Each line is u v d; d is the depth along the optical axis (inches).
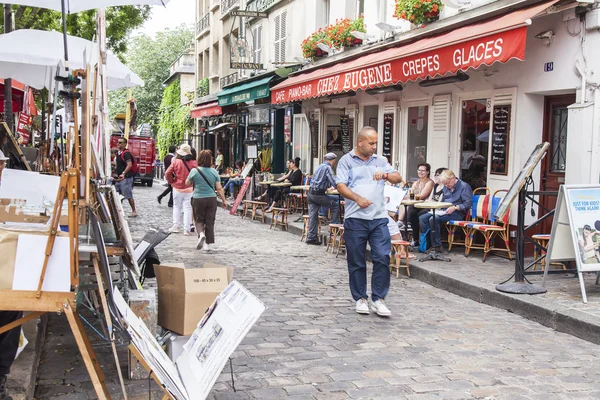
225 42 1259.8
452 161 486.6
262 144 996.6
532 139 402.3
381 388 189.9
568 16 358.6
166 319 196.1
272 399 179.3
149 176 1421.0
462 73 446.0
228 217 743.1
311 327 257.6
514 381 199.0
